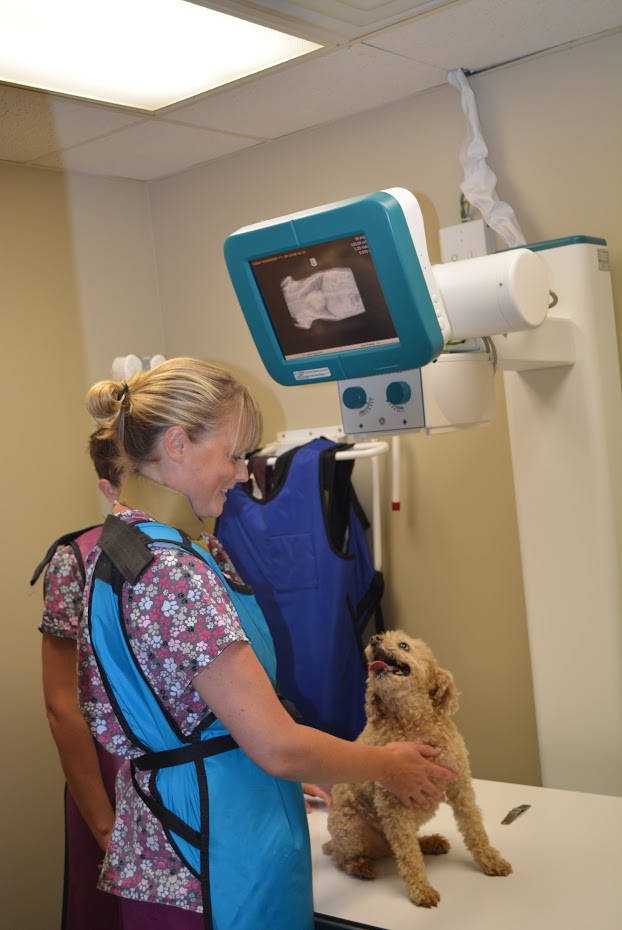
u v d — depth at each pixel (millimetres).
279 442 2586
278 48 1790
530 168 2059
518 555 2219
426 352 1371
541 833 1598
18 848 2381
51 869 2449
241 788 1196
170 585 1135
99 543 1224
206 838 1163
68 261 2551
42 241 2488
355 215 1298
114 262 2672
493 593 2275
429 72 2037
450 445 2305
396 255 1298
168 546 1170
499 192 2111
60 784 2480
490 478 2248
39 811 2430
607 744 1862
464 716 2359
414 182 2242
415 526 2389
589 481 1832
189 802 1176
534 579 1917
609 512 1833
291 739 1133
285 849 1220
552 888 1407
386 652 1470
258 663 1154
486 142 2109
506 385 1909
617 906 1341
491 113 2090
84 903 1829
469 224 2102
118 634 1168
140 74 1860
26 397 2443
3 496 2387
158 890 1175
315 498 2236
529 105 2033
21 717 2404
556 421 1855
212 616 1124
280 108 2176
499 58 1997
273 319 1497
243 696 1117
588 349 1812
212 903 1157
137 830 1204
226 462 1248
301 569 2248
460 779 1481
